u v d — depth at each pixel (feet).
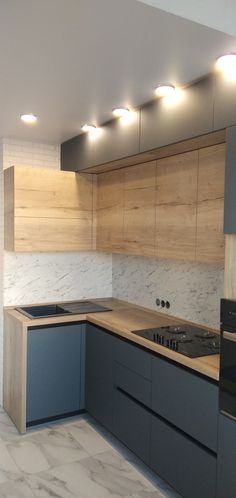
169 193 8.56
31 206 10.68
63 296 12.30
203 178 7.59
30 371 9.97
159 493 7.76
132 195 9.94
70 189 11.25
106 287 13.05
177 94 7.17
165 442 7.50
